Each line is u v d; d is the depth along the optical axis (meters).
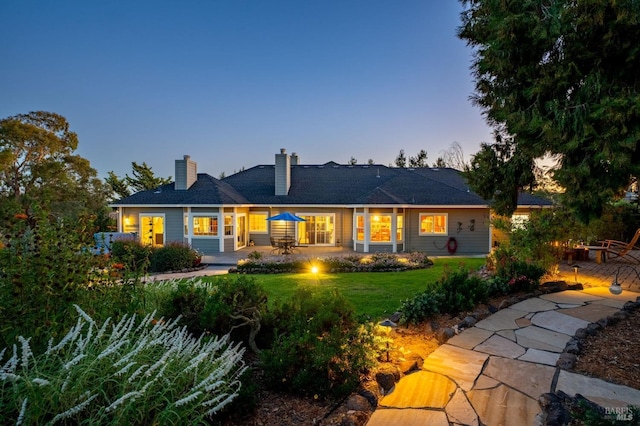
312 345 3.44
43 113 26.97
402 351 4.17
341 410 2.97
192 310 4.48
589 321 5.51
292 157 24.75
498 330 5.16
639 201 4.60
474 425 2.86
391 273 11.44
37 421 1.93
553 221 8.83
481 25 4.26
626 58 3.00
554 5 3.00
